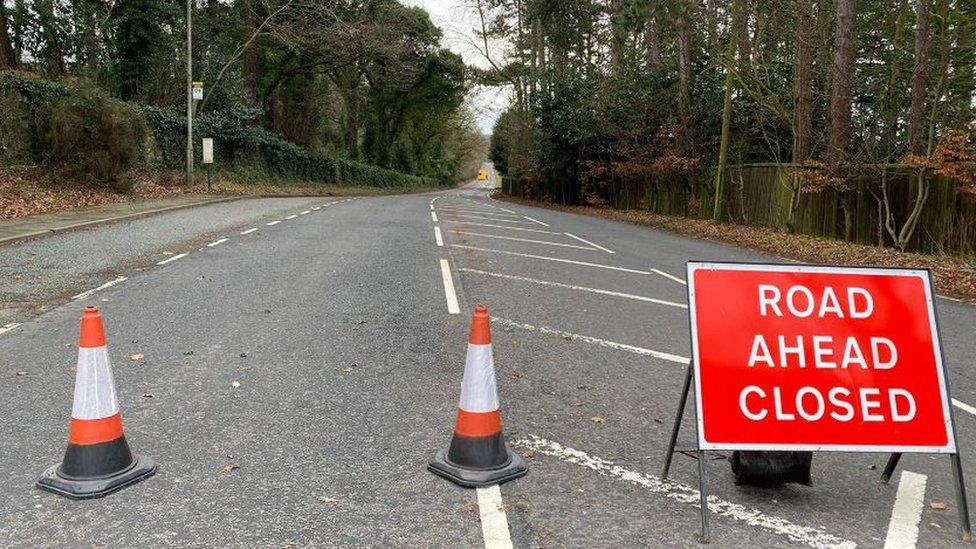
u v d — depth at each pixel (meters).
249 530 3.18
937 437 3.52
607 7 34.00
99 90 20.62
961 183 13.09
